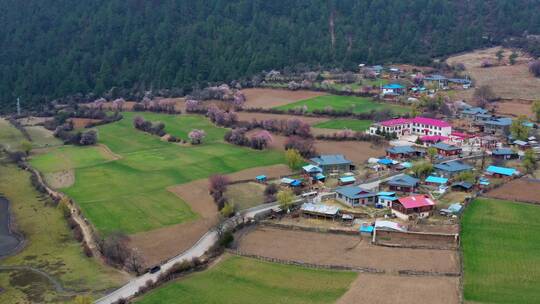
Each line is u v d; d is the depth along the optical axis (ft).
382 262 444.55
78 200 640.99
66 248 542.57
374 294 395.75
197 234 539.29
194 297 413.39
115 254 498.69
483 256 442.50
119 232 546.26
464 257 442.09
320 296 400.67
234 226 527.40
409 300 384.27
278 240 500.33
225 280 435.12
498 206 540.93
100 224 570.05
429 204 533.14
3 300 447.42
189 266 456.04
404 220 526.16
